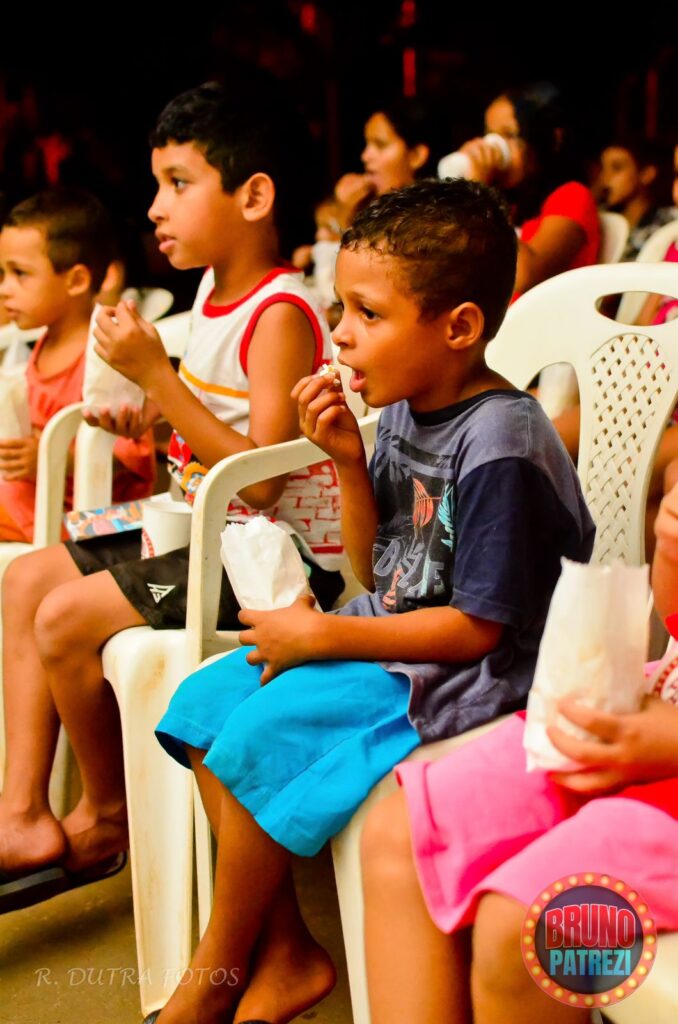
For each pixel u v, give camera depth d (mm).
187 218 1747
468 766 1098
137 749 1535
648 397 1567
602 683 982
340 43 5484
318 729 1219
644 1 4680
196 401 1661
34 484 2189
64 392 2281
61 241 2238
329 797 1184
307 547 1700
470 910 998
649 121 4121
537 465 1256
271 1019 1312
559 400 2203
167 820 1540
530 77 4516
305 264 3955
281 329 1697
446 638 1244
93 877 1748
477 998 982
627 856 955
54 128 5461
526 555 1233
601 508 1608
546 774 1084
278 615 1279
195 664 1514
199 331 1812
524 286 2553
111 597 1607
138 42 5980
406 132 3520
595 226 2691
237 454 1509
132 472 2188
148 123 6012
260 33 5629
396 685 1251
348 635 1248
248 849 1251
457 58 5074
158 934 1543
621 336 1590
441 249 1254
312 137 1902
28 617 1765
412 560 1356
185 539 1707
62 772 1939
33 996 1587
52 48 5930
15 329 2676
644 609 992
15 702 1744
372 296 1272
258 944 1358
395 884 1068
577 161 2893
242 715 1232
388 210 1284
